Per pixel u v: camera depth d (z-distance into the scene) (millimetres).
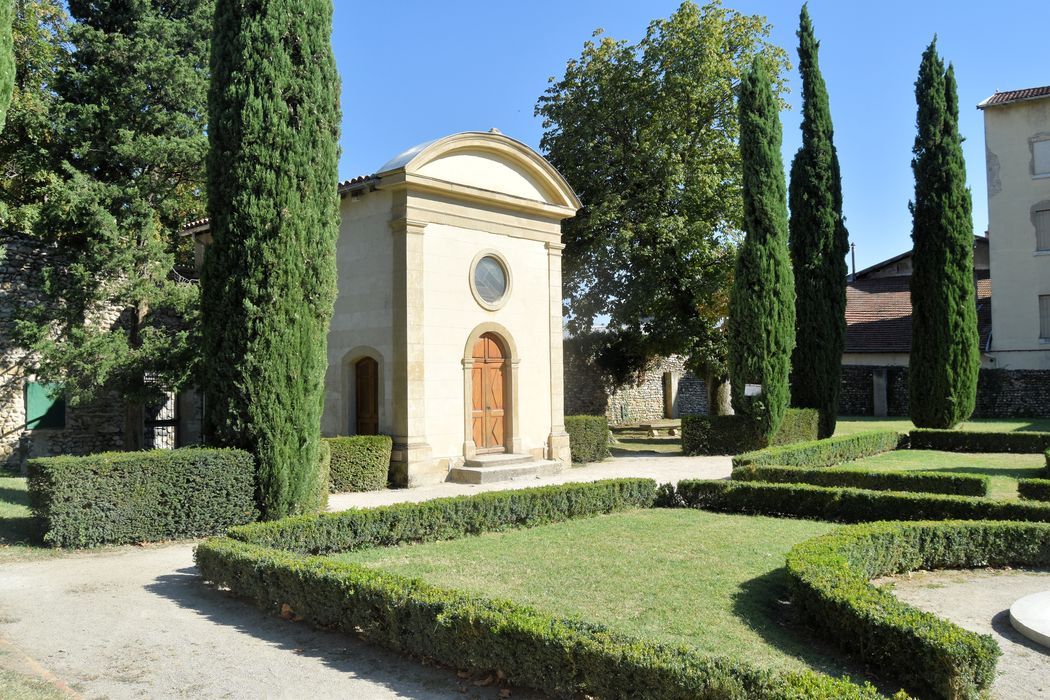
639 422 33062
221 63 11344
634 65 24969
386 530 9836
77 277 16156
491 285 17281
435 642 5754
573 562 8812
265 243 10922
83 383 16625
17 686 5129
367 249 16203
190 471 10180
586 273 26219
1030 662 5883
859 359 34875
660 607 6988
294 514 11016
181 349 15680
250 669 5637
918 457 19969
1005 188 31344
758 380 20547
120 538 9664
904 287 38531
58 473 9258
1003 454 20531
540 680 5141
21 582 7949
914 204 23734
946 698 4945
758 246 20562
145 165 17406
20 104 17375
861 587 6363
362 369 16594
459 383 16391
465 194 16344
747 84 20859
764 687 4289
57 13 19219
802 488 12000
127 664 5691
